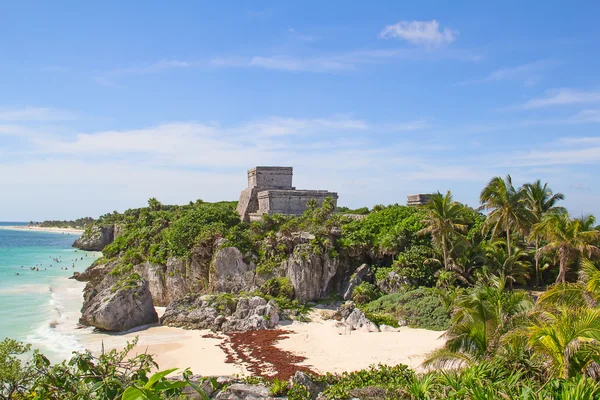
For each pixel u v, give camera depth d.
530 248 57.56
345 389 24.69
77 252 142.25
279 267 57.25
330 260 55.91
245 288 57.41
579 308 18.73
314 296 55.12
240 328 44.69
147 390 7.03
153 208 111.44
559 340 17.56
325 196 74.75
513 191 51.06
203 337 42.66
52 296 66.44
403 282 51.09
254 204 76.81
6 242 199.00
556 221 42.41
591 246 41.12
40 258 124.62
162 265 63.00
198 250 61.06
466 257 51.16
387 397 22.44
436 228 50.34
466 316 23.06
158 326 47.62
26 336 43.59
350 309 47.50
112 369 12.19
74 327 47.34
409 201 76.75
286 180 78.38
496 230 52.62
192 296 51.22
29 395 12.66
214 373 32.53
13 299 63.44
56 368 12.05
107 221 157.75
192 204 112.62
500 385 17.12
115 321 45.81
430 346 36.97
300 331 43.22
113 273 65.56
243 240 61.12
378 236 58.03
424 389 19.94
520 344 19.86
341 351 36.56
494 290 23.84
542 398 14.66
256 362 34.72
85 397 10.91
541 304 21.17
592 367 17.05
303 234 59.28
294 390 25.20
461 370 20.08
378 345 37.78
